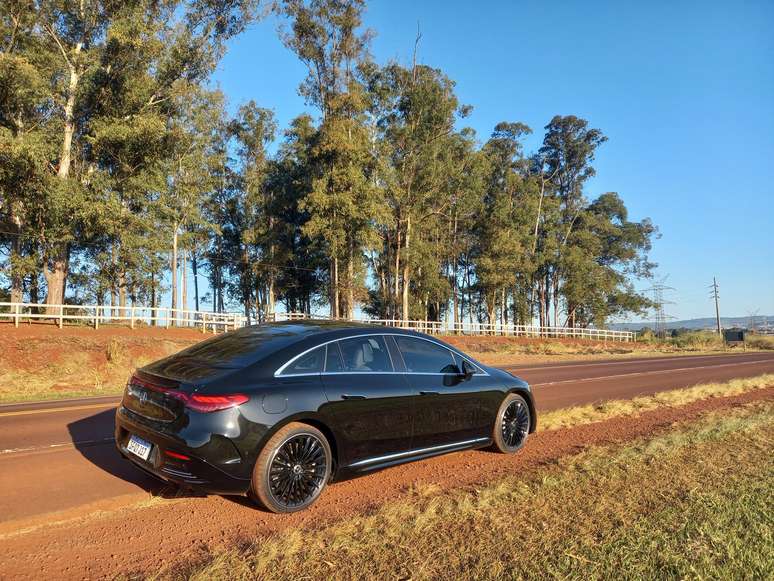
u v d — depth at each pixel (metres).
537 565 3.44
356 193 35.62
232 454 4.16
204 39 28.06
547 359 28.36
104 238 33.62
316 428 4.64
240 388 4.29
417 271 51.47
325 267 53.81
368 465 4.96
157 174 29.23
